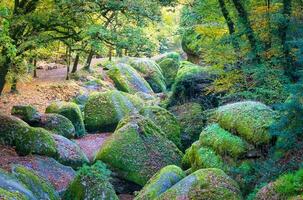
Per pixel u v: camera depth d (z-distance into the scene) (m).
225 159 9.47
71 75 29.22
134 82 30.92
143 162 12.59
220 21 14.53
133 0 12.16
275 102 10.70
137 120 13.97
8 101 21.53
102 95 20.33
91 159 14.96
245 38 12.22
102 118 19.36
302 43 8.28
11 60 12.53
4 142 12.52
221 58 13.13
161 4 13.73
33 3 12.60
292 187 6.57
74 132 17.23
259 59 11.61
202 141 10.61
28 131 12.92
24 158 12.02
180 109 16.95
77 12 12.13
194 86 17.30
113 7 12.15
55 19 12.34
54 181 11.48
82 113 20.78
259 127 9.09
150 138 13.43
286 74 10.23
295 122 7.73
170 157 13.16
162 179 9.29
